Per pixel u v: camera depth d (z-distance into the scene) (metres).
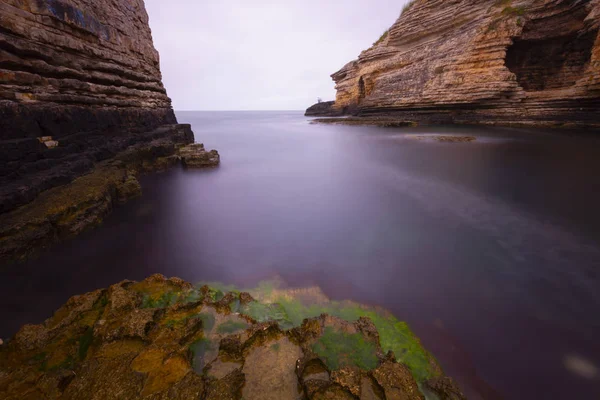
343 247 7.02
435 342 4.23
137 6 15.09
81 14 9.70
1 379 2.92
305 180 12.79
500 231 7.63
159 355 3.26
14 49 7.12
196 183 12.27
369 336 3.87
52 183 7.47
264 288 5.42
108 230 7.53
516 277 5.79
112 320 3.85
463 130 26.70
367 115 42.66
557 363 3.97
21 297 5.09
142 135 14.00
